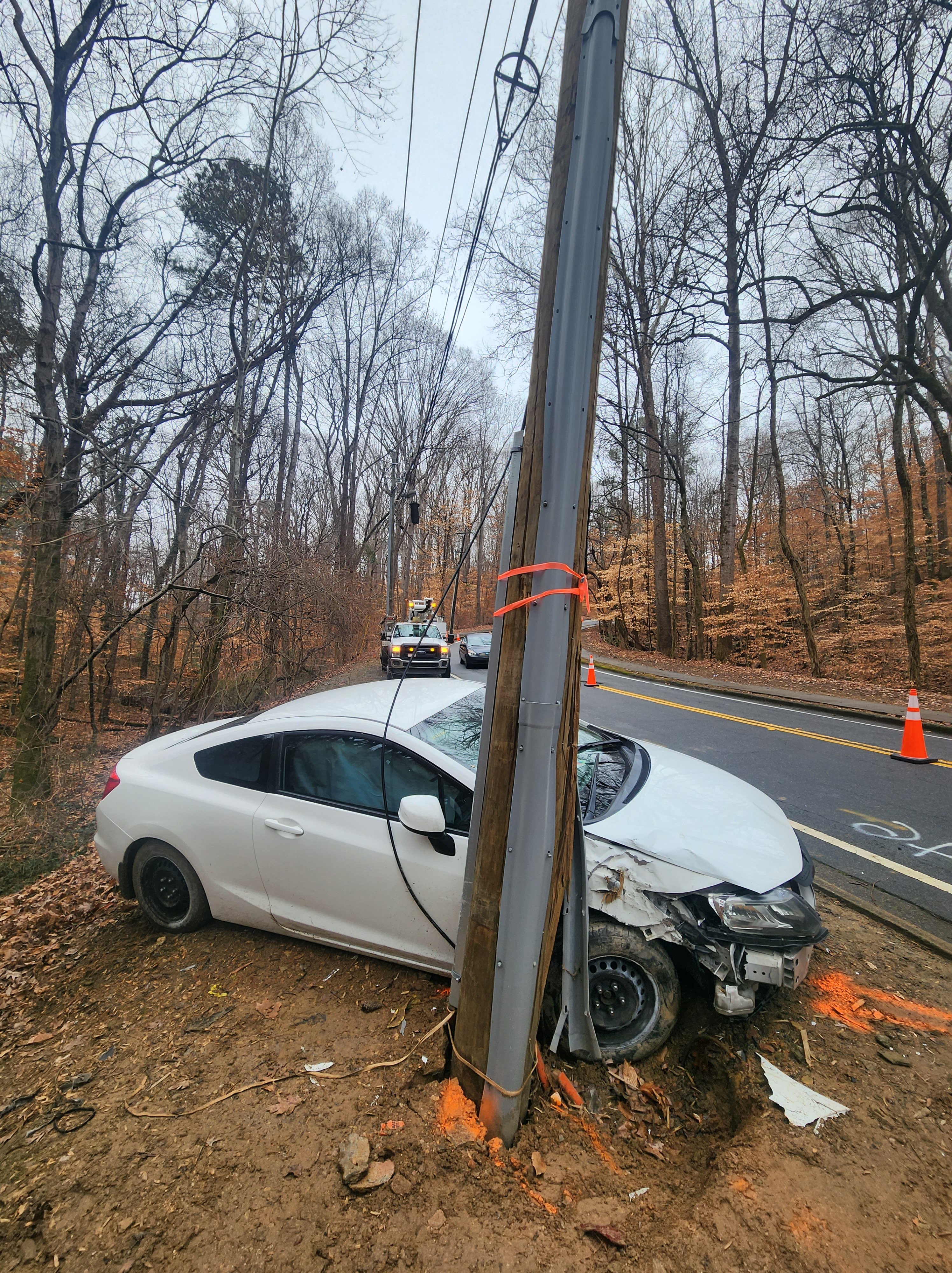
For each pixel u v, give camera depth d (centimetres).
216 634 1005
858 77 1207
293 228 1555
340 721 326
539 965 215
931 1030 274
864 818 568
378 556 3684
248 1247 175
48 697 816
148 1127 222
